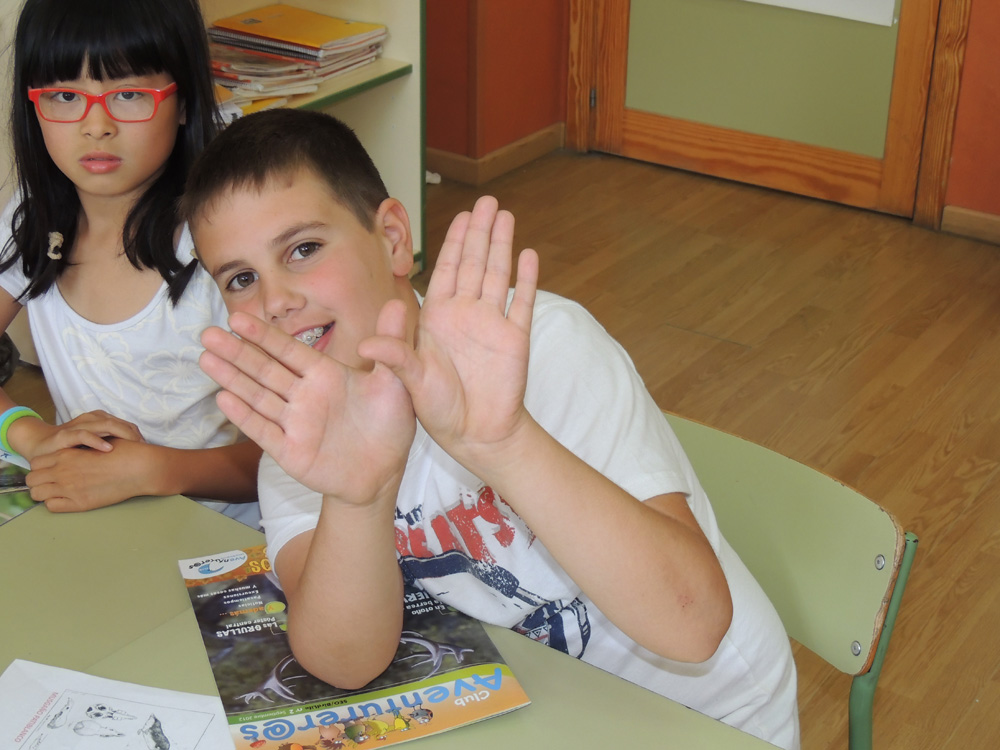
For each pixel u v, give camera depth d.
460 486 1.01
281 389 0.77
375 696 0.87
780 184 3.85
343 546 0.84
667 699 0.86
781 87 3.70
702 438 1.25
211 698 0.86
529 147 4.14
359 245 0.94
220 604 0.97
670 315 3.07
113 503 1.13
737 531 1.24
